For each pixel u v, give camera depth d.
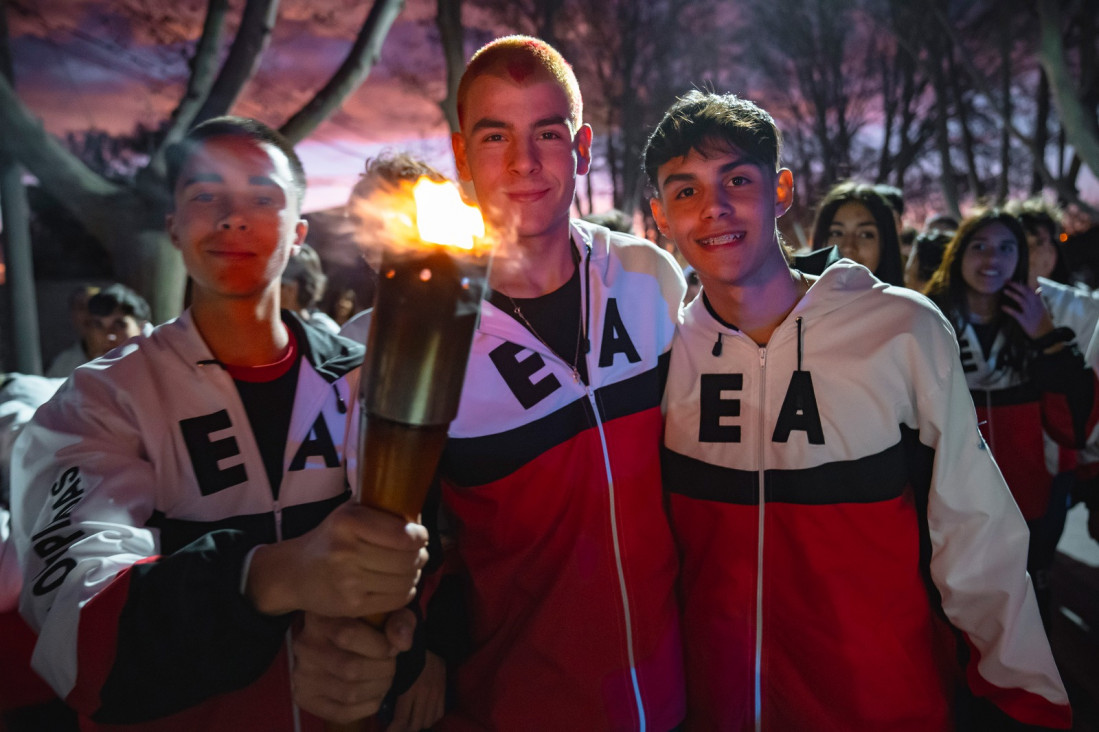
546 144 1.76
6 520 2.47
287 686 1.60
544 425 1.81
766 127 1.77
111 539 1.28
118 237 6.91
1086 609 4.22
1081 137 10.99
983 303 3.05
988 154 19.50
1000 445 2.99
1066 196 14.27
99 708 1.10
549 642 1.79
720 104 1.78
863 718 1.79
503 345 1.82
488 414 1.80
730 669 1.86
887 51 20.19
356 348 1.79
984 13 15.91
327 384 1.70
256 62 6.58
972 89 17.88
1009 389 2.99
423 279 0.83
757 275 1.84
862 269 1.87
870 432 1.79
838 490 1.80
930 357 1.75
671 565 1.92
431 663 1.81
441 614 1.88
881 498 1.80
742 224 1.75
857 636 1.79
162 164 6.71
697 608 1.91
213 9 6.52
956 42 14.43
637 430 1.88
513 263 1.86
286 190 1.56
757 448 1.86
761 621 1.84
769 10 18.38
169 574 1.07
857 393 1.79
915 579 1.84
